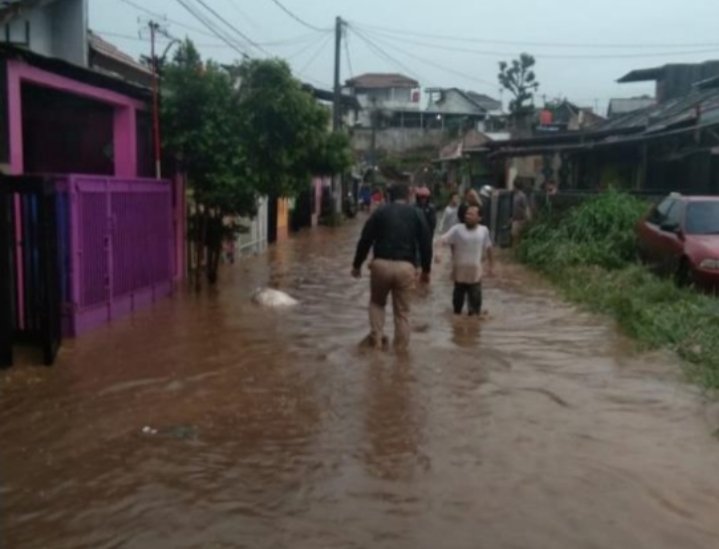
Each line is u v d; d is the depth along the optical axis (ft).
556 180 98.48
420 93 241.96
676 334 29.66
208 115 41.52
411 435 19.65
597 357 28.30
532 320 35.91
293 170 46.68
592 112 170.60
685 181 67.56
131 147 40.24
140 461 17.72
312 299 41.91
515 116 175.63
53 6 48.44
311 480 16.71
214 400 22.54
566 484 16.60
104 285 33.71
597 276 45.98
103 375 25.16
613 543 13.99
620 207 55.16
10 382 24.25
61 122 39.75
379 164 185.88
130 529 14.42
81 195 31.19
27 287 26.48
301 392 23.44
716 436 19.69
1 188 24.79
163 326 33.45
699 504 15.66
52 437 19.29
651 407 22.16
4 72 28.99
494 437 19.54
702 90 91.61
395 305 30.32
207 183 43.09
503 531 14.42
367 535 14.21
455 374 25.70
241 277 51.13
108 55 55.01
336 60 108.68
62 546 13.78
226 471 17.19
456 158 147.95
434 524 14.69
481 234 36.78
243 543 13.89
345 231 101.96
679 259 41.32
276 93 43.39
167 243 42.06
